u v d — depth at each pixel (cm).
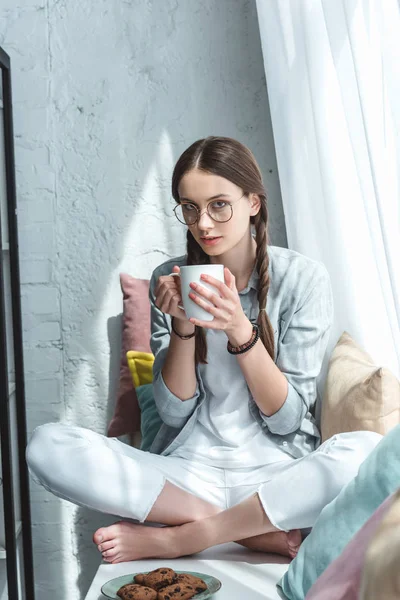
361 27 152
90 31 247
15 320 236
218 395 190
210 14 246
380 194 149
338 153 197
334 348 203
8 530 214
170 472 180
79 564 251
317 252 220
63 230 249
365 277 197
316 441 193
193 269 157
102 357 250
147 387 226
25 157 248
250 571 161
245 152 180
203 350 187
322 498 163
